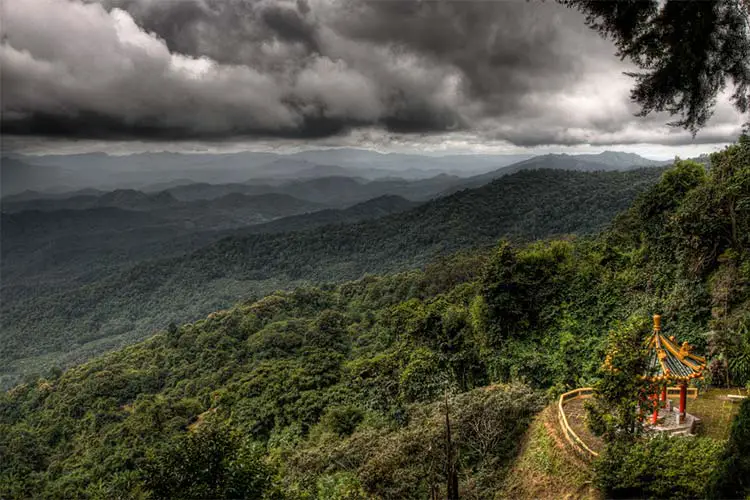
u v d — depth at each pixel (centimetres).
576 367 2056
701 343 1827
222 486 850
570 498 1219
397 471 1533
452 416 1716
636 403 1186
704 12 507
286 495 980
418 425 1803
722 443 1063
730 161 2045
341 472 1702
